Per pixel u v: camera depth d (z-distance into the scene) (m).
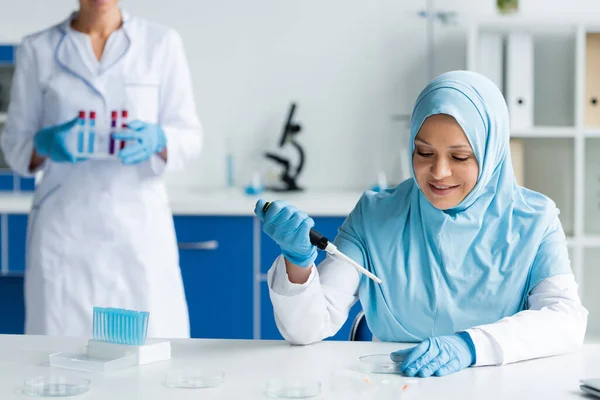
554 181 3.61
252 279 3.23
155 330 2.50
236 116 3.71
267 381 1.29
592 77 3.41
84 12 2.47
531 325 1.48
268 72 3.70
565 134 3.34
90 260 2.44
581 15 3.30
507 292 1.63
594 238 3.35
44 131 2.38
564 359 1.47
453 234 1.63
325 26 3.67
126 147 2.37
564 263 1.64
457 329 1.64
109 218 2.44
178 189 3.70
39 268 2.44
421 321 1.65
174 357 1.45
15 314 3.50
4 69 3.64
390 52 3.67
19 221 3.25
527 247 1.64
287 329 1.54
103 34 2.50
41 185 2.49
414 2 3.64
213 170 3.74
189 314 3.25
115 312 1.43
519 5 3.53
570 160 3.59
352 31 3.67
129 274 2.47
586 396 1.23
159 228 2.52
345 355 1.48
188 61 3.70
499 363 1.42
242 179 3.73
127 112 2.45
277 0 3.67
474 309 1.64
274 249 3.22
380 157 3.70
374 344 1.57
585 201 3.63
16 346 1.54
